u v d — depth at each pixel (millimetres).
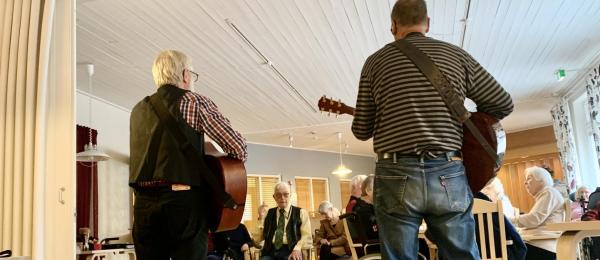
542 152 11430
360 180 4945
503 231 3121
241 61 6227
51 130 2316
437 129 1722
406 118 1738
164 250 2102
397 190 1733
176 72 2215
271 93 7691
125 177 8000
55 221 2248
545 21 5582
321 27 5336
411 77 1764
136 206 2096
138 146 2115
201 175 2059
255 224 11297
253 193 11461
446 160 1734
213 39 5492
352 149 13625
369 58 1931
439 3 4957
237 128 10078
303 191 12664
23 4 2367
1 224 2236
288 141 11789
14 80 2324
